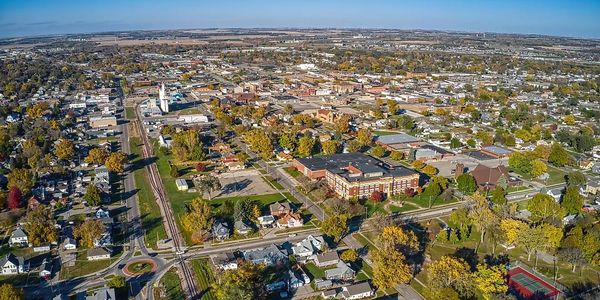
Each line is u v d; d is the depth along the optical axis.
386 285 157.12
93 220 193.25
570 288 162.25
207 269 171.25
